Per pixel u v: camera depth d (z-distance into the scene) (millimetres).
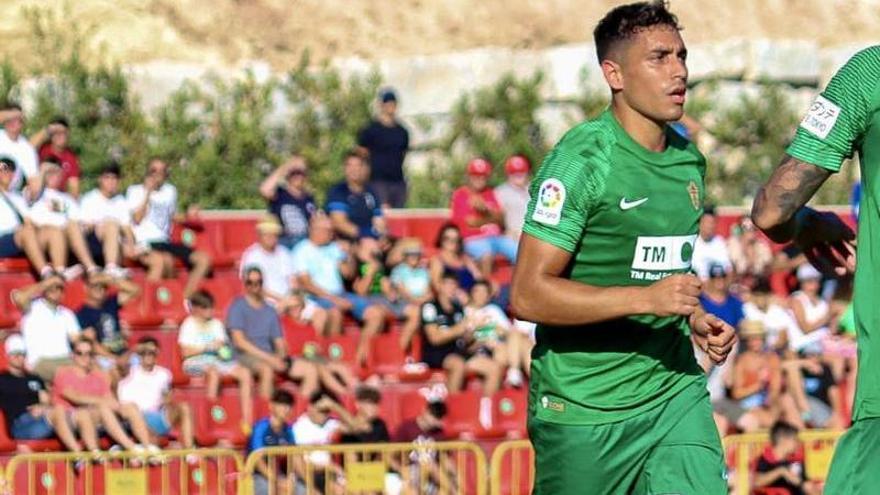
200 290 43938
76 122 53969
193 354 43531
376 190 51312
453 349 45875
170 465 39500
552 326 19141
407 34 64312
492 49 62062
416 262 47500
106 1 60531
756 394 45094
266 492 38062
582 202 18656
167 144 54531
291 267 46188
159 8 61656
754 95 64938
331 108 57469
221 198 54969
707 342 18531
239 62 61375
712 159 62812
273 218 46969
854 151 16750
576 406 19625
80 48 58281
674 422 19594
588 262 19062
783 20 69312
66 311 41844
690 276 17844
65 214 44844
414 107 60531
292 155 56312
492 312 46188
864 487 16156
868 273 16328
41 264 43969
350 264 46906
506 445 39156
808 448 39906
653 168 18859
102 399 40781
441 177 58312
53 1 59094
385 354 45875
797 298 47188
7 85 53312
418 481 39344
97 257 45000
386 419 44656
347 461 38312
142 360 41594
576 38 66000
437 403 44219
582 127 19125
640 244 18969
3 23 57312
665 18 18922
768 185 16953
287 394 40625
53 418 40469
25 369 41156
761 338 45250
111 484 37438
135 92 56969
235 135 55188
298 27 63375
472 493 40062
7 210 44281
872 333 16266
